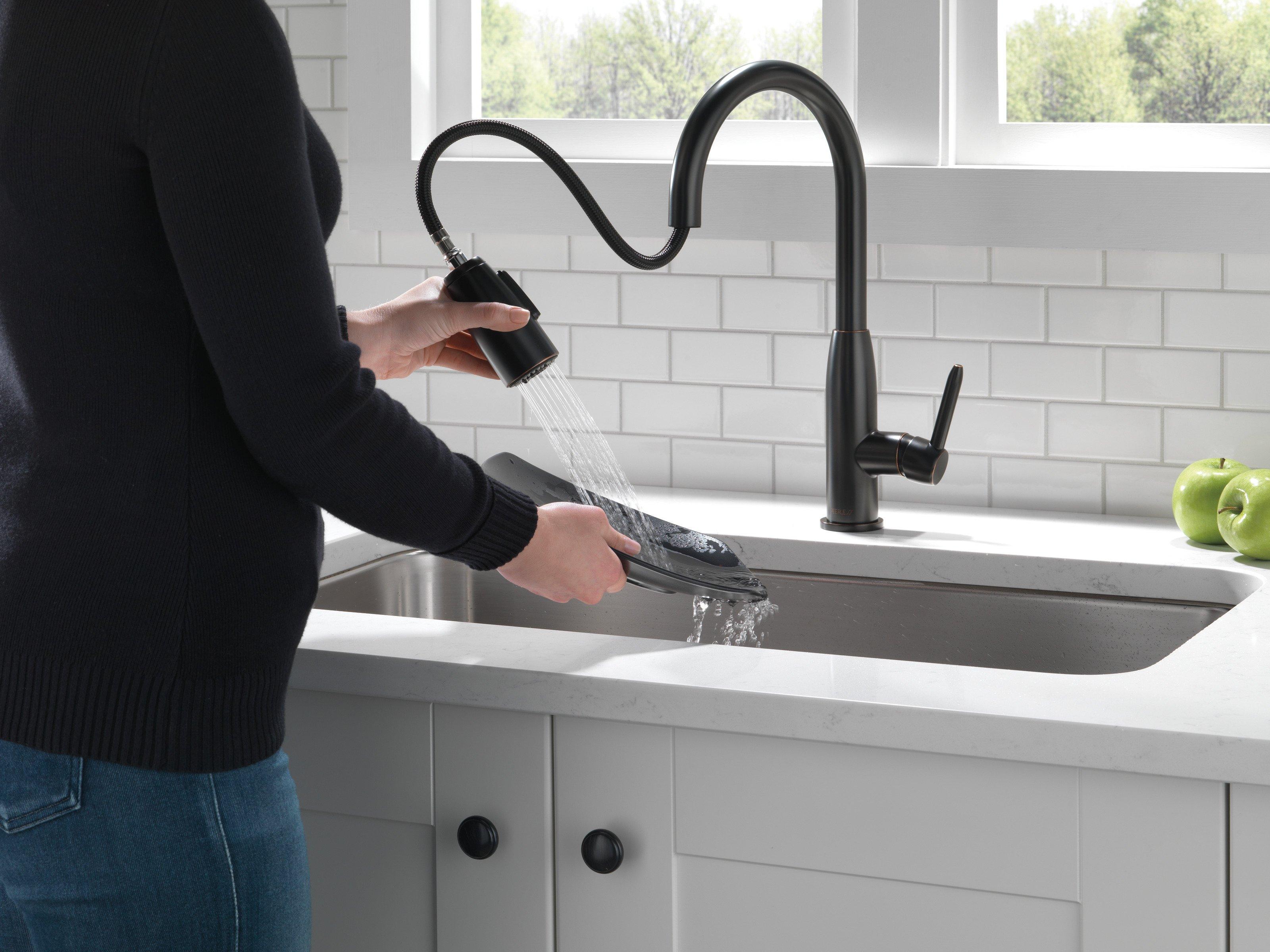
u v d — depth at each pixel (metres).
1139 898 0.96
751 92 1.43
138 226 0.87
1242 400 1.62
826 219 1.73
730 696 1.03
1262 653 1.10
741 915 1.07
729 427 1.85
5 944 1.01
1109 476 1.70
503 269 1.91
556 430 1.93
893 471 1.58
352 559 1.60
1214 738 0.91
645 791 1.08
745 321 1.82
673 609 1.61
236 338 0.86
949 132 1.75
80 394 0.90
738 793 1.05
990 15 1.72
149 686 0.90
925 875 1.01
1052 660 1.48
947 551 1.52
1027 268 1.69
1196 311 1.63
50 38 0.85
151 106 0.83
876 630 1.55
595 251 1.87
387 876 1.18
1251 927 0.93
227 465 0.92
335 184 1.04
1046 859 0.98
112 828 0.91
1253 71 1.67
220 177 0.84
